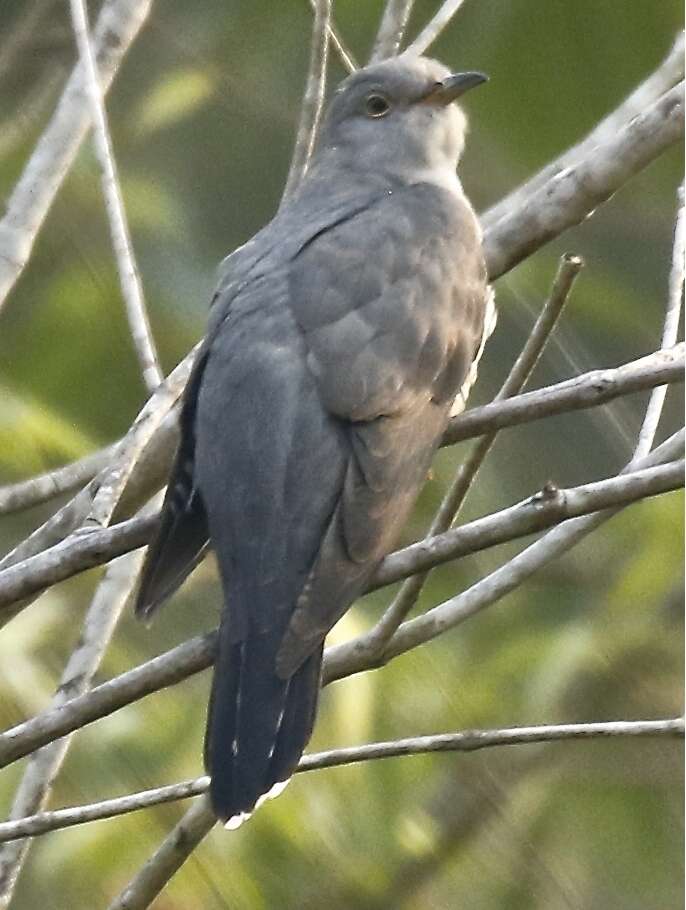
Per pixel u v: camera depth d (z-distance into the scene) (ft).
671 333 30.91
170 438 33.94
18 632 41.16
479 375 46.34
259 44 47.96
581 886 44.86
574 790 45.68
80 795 40.14
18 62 42.80
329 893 41.27
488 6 44.73
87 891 40.40
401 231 30.63
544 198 33.50
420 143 34.42
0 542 45.01
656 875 45.42
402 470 28.30
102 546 27.86
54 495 32.78
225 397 28.71
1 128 42.60
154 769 40.65
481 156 45.55
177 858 30.27
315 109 33.14
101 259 44.75
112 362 44.55
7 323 44.86
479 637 45.42
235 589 27.86
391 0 35.73
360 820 41.39
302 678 27.27
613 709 44.75
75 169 44.93
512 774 45.27
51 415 41.24
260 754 27.02
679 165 47.96
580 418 46.37
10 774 38.58
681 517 44.27
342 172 34.04
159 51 47.55
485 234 33.63
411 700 42.37
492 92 44.86
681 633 45.01
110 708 27.12
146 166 47.21
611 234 48.78
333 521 27.76
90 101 32.60
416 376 29.12
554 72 44.68
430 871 43.45
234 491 28.17
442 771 45.19
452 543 27.17
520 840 44.68
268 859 41.09
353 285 29.53
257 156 47.75
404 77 34.68
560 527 29.27
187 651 27.55
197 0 48.03
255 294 29.60
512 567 29.19
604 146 33.22
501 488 45.93
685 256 33.27
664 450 29.14
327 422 28.30
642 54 44.39
